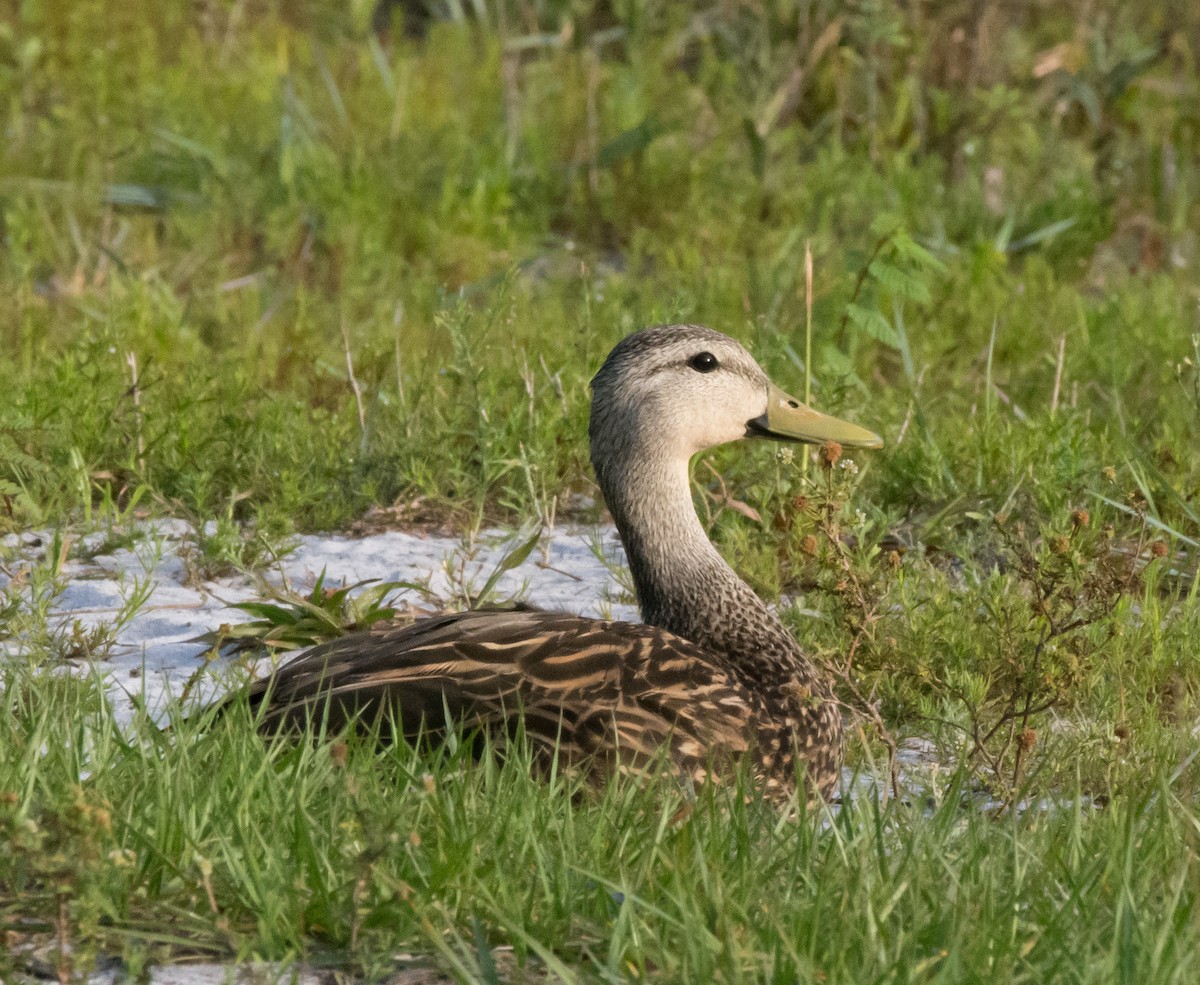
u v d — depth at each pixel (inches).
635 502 350.3
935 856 250.7
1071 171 805.2
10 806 222.7
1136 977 211.6
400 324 607.2
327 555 453.7
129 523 454.0
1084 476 479.5
